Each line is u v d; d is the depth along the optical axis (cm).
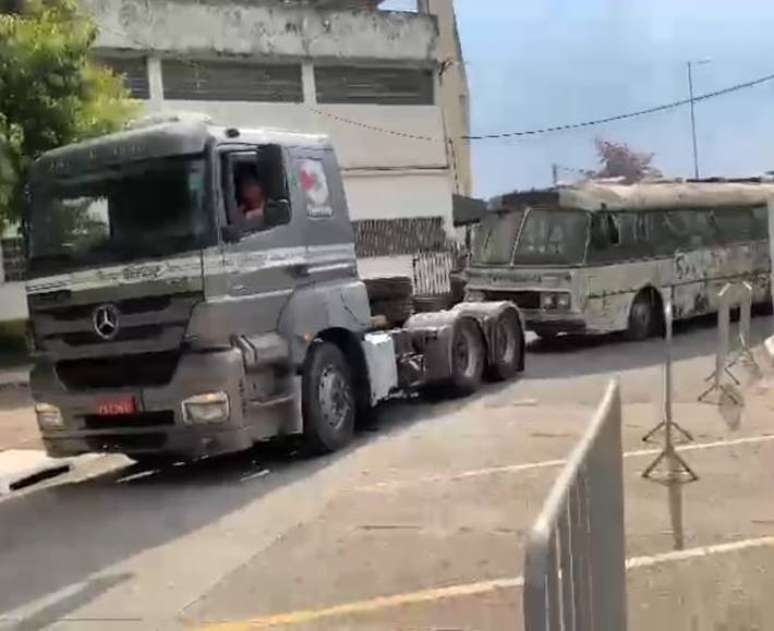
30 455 1084
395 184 2950
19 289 2219
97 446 899
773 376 1260
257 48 2705
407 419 1130
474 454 905
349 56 2861
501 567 589
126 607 575
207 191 855
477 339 1309
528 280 1702
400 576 587
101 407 878
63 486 960
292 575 605
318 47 2811
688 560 577
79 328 884
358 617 527
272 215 907
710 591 527
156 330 857
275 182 906
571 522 249
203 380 844
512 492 758
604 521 319
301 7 2784
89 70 1739
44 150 1638
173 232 855
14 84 1619
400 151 2970
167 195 862
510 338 1395
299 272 945
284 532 702
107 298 870
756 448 851
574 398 1199
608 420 333
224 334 852
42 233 905
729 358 1426
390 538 662
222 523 746
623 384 1280
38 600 602
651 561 577
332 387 981
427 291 2847
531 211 1731
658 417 1020
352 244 1044
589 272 1681
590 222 1684
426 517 706
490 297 1750
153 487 905
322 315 970
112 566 660
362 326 1036
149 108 2559
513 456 884
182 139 861
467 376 1271
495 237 1770
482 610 524
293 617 536
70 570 659
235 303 865
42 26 1652
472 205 3080
